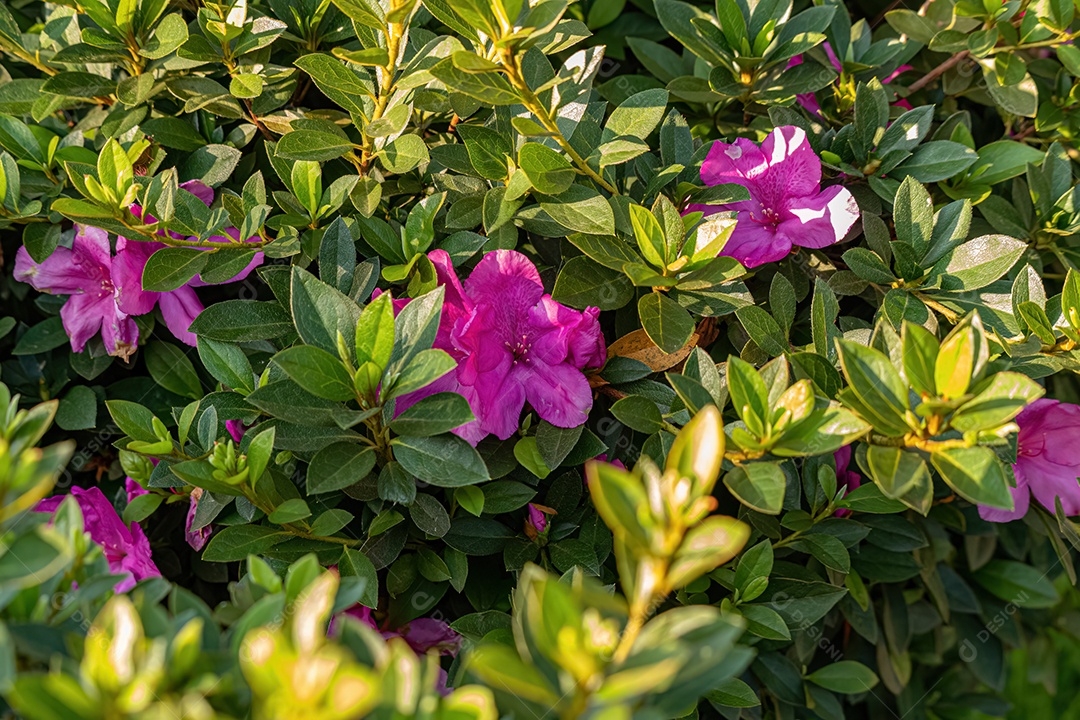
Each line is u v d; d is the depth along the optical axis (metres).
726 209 0.60
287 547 0.55
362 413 0.51
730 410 0.57
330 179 0.63
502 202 0.58
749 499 0.49
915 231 0.59
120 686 0.40
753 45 0.63
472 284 0.55
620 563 0.44
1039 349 0.56
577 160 0.57
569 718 0.41
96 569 0.47
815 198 0.59
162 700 0.42
